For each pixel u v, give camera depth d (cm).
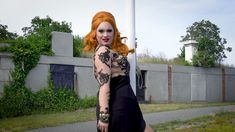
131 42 962
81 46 2289
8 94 1866
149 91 2592
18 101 1852
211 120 1441
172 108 1981
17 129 1293
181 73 2806
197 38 3095
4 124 1412
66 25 2759
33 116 1720
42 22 2725
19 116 1777
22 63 1934
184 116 1593
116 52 365
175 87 2756
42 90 1995
